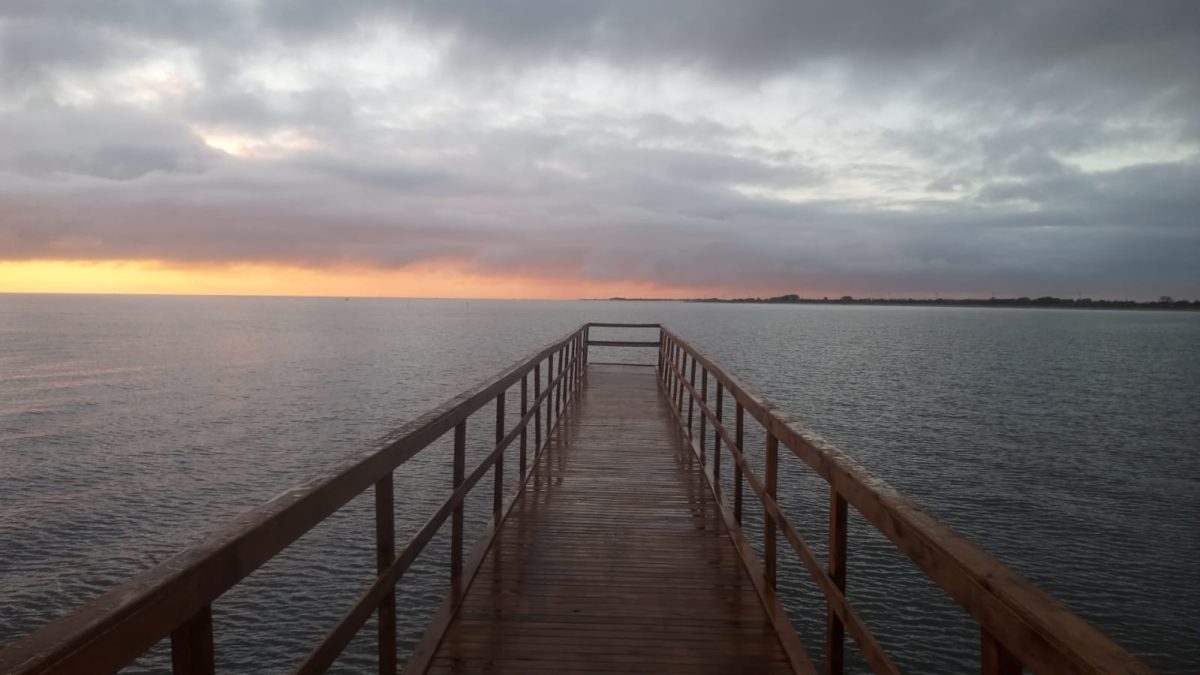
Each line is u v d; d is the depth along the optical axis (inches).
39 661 36.3
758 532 585.9
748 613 137.4
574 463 270.4
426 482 739.4
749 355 2285.9
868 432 1059.3
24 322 5674.2
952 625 465.1
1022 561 604.4
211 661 55.4
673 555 169.8
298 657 430.6
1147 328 7357.3
